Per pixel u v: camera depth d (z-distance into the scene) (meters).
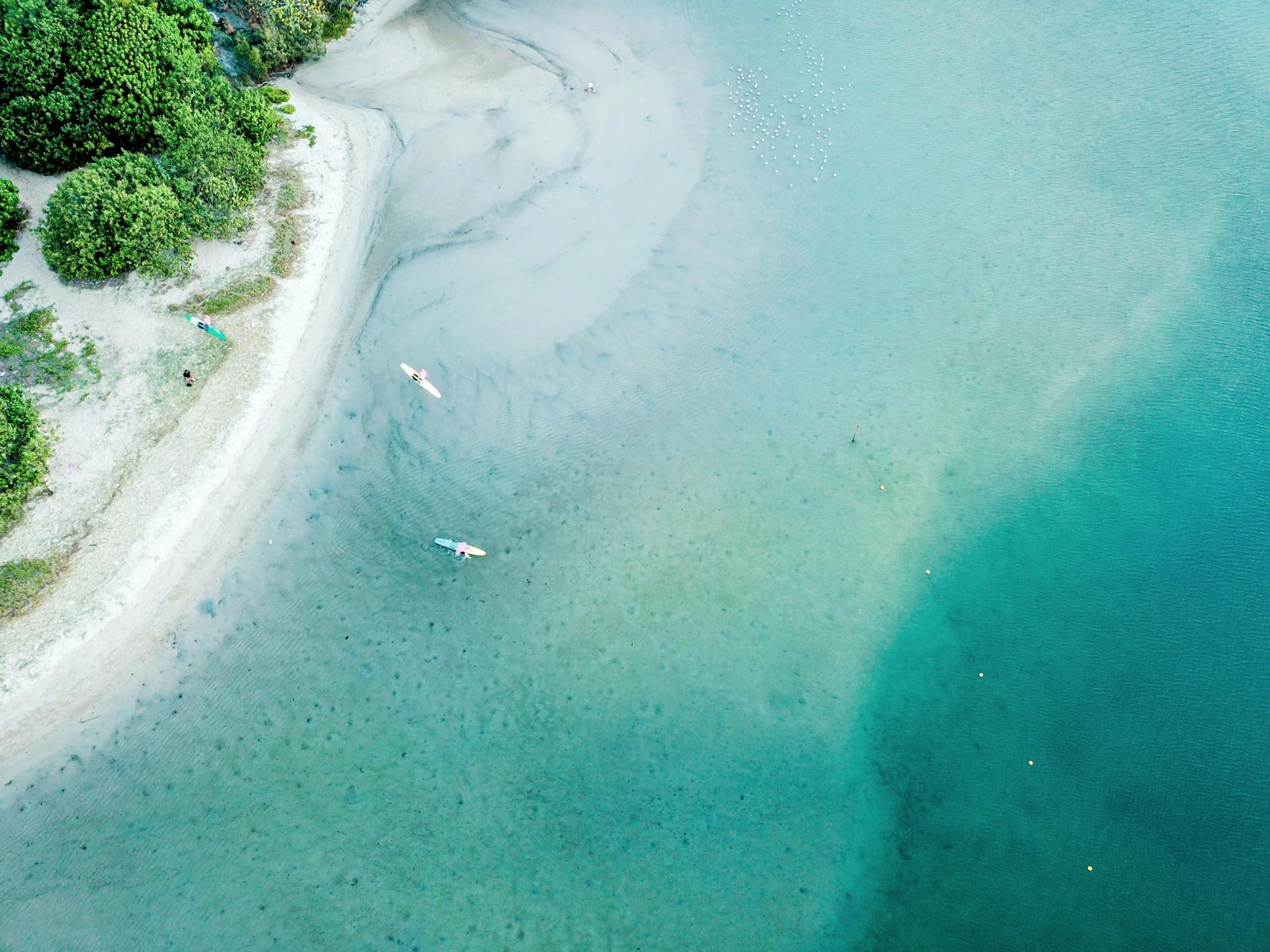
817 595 40.38
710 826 34.97
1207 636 38.09
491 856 34.53
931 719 37.09
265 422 46.22
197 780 36.31
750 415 46.12
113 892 33.84
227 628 40.19
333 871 34.28
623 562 41.66
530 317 49.81
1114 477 42.81
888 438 44.97
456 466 44.78
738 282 51.12
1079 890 33.12
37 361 47.50
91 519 42.56
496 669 38.91
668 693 38.03
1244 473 42.28
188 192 50.19
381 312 50.25
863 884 33.78
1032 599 39.75
